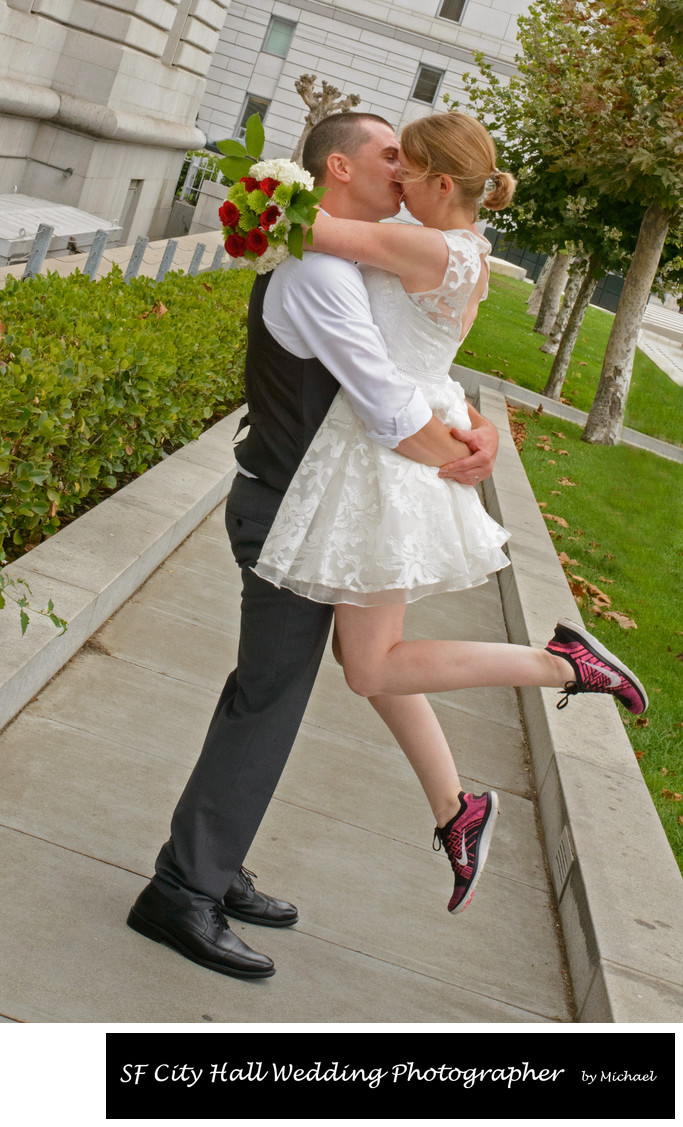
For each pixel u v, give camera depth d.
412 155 2.46
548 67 14.53
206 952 2.66
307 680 2.62
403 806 3.84
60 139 15.77
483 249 2.49
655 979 2.88
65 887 2.82
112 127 15.74
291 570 2.49
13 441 4.05
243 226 2.36
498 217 15.49
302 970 2.82
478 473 2.52
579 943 3.13
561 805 3.80
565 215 14.60
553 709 4.58
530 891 3.58
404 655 2.59
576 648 2.64
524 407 14.68
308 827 3.51
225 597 5.20
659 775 4.92
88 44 15.59
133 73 16.52
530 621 5.69
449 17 31.44
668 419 16.16
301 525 2.45
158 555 5.13
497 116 15.34
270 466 2.55
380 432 2.40
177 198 22.14
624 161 11.59
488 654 2.61
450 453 2.47
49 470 4.39
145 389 5.23
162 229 21.61
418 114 31.89
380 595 2.47
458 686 2.60
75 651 4.09
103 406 4.82
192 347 6.54
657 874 3.43
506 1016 2.88
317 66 31.83
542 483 10.47
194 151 22.48
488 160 2.47
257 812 2.67
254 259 2.39
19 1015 2.37
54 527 4.57
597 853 3.46
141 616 4.64
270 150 32.59
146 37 16.50
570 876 3.43
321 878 3.26
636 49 11.62
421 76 31.89
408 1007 2.80
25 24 14.04
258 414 2.55
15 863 2.85
